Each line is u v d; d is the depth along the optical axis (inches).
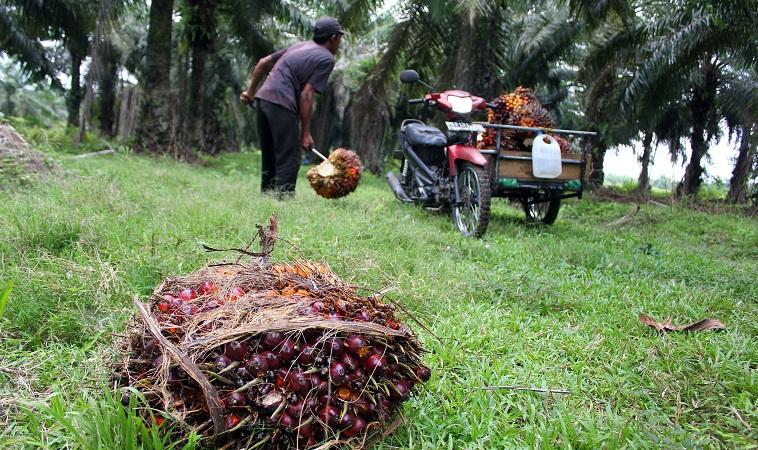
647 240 279.1
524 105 293.0
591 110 572.1
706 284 184.1
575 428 84.3
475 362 107.3
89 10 583.2
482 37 430.9
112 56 818.8
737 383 101.3
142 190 233.6
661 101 496.7
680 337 126.7
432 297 139.6
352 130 525.3
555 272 183.9
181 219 183.0
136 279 127.0
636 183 872.3
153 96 567.5
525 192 290.0
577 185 278.7
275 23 783.7
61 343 102.3
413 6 443.2
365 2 443.5
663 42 450.6
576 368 109.1
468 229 254.5
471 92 430.6
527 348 117.0
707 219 397.1
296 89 279.0
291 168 281.7
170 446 67.0
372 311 77.5
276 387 68.5
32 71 684.7
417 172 296.0
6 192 212.5
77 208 175.6
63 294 114.5
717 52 436.1
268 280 85.0
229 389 68.2
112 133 884.0
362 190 402.9
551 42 653.3
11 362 94.6
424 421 85.2
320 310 74.1
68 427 66.3
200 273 90.5
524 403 93.7
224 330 69.7
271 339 69.3
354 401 70.3
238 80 1063.0
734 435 84.6
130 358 75.6
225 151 1229.1
